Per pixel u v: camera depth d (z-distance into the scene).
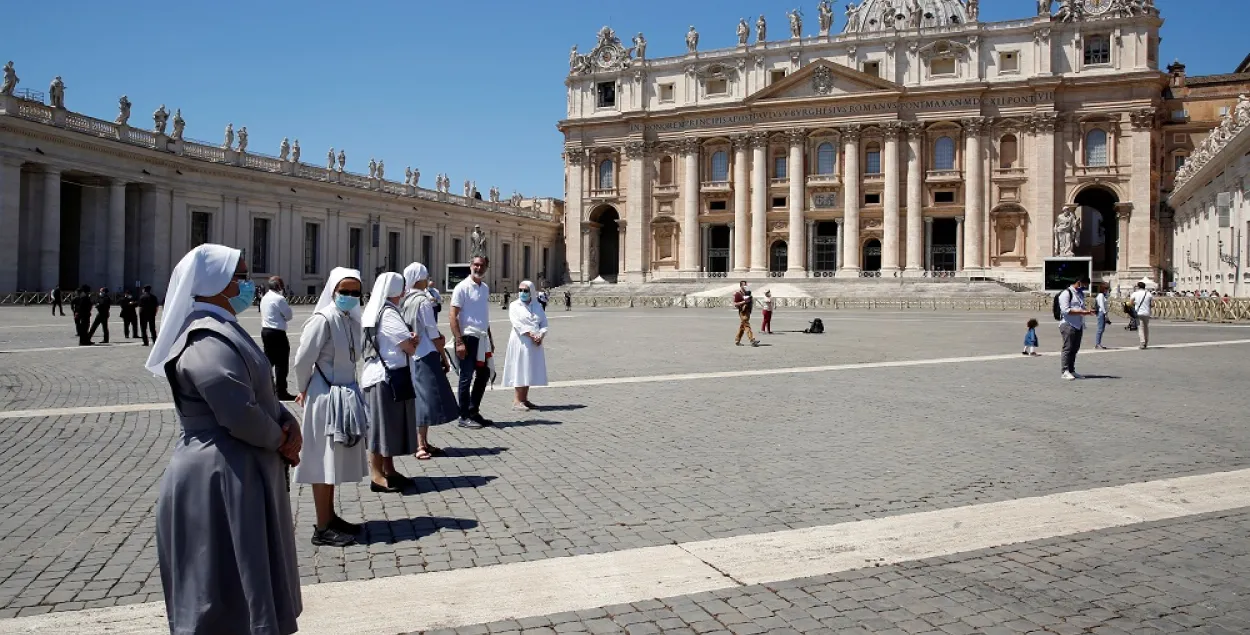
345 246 70.75
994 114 76.06
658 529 6.98
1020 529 6.88
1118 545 6.46
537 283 91.69
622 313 55.00
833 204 80.44
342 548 6.57
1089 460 9.43
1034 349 22.95
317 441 6.72
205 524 3.96
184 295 4.12
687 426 11.84
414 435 8.52
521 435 11.25
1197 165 52.72
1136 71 71.81
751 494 8.09
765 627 5.03
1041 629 4.97
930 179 77.62
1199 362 20.23
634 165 87.94
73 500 7.88
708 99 85.44
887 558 6.21
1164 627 4.98
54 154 47.94
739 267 83.38
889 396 14.77
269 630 3.95
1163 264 76.31
